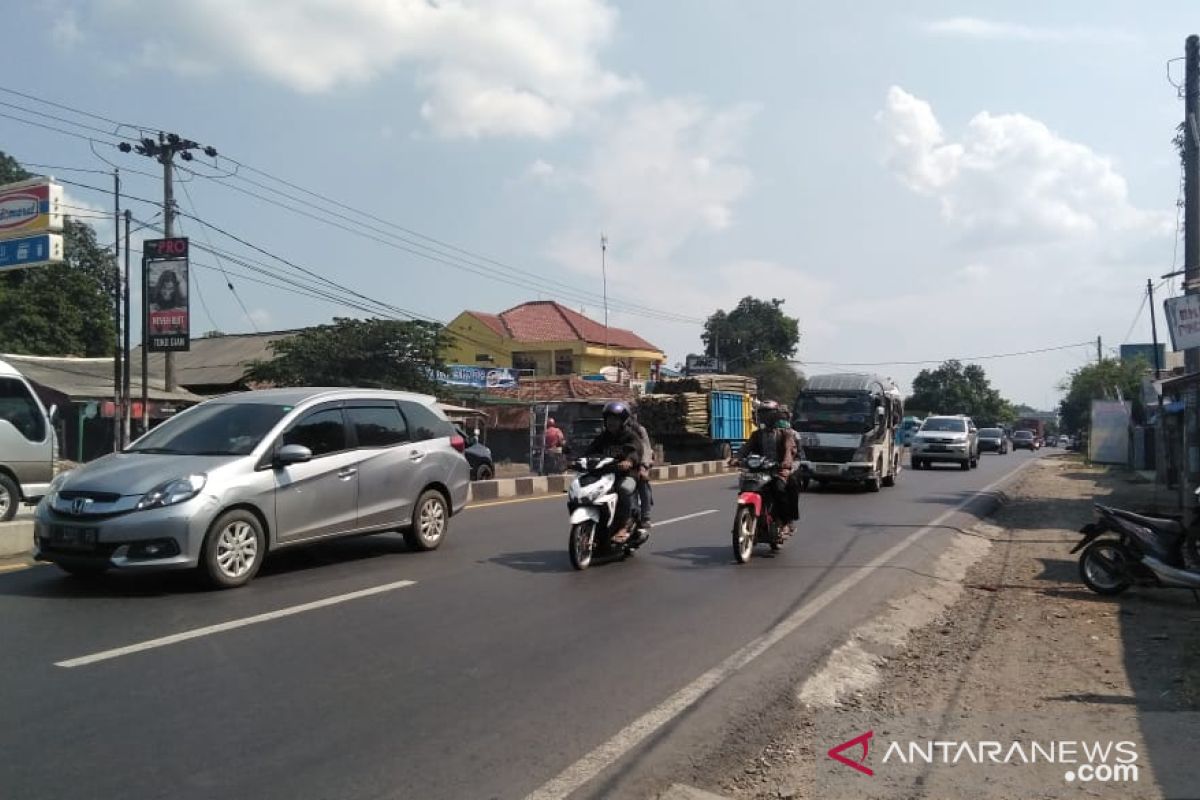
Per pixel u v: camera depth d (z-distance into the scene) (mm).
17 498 12516
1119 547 9109
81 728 4871
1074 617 8195
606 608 7934
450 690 5660
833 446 20219
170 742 4715
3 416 12453
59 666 5895
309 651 6367
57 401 28172
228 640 6570
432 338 31172
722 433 31703
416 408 10750
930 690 6109
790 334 68500
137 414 28297
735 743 5043
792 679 6152
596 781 4449
